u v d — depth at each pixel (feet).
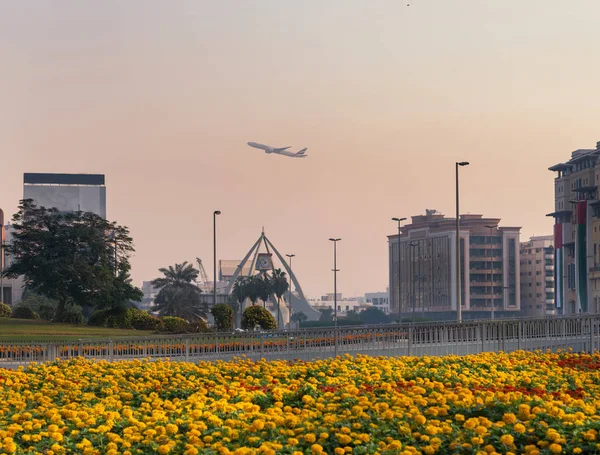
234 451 58.65
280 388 83.46
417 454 57.21
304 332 151.12
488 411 69.46
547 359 115.24
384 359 110.32
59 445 63.16
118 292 330.34
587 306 619.26
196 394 81.92
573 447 58.80
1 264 648.38
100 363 115.24
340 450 59.11
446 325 148.25
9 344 160.66
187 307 528.63
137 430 66.13
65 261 344.69
